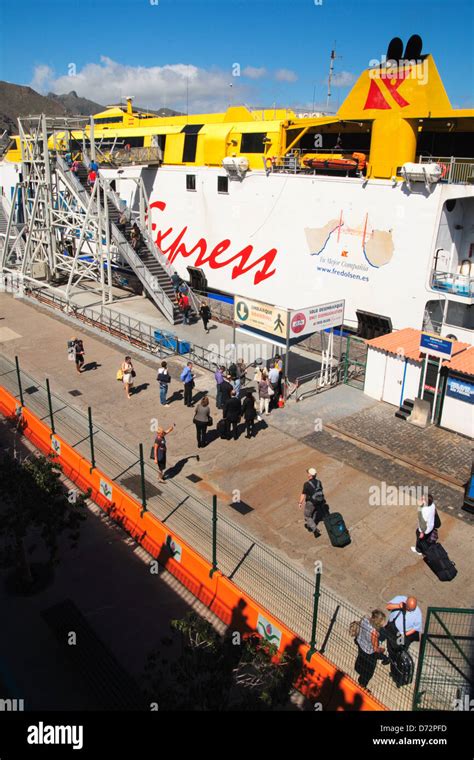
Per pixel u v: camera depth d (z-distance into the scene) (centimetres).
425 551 1105
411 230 1881
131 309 2775
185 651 719
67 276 3384
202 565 1047
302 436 1594
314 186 2145
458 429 1609
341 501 1306
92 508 1320
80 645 903
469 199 1906
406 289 1944
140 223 2823
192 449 1517
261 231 2419
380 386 1808
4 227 3994
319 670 854
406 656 848
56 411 1702
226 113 2923
